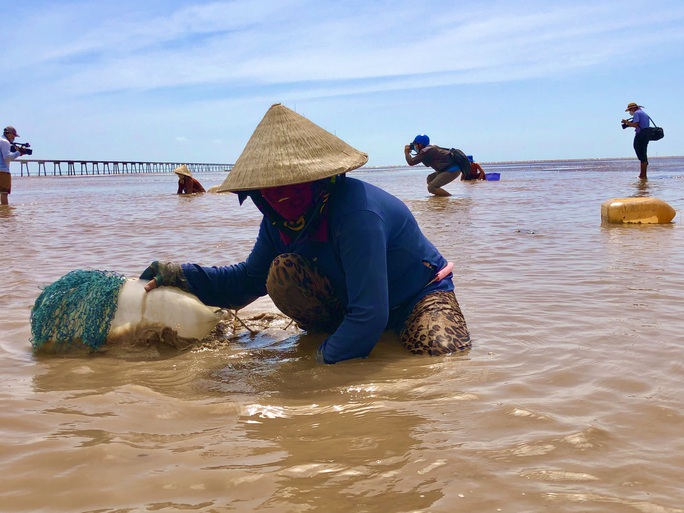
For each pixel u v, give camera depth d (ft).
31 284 17.65
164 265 12.15
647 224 28.27
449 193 53.31
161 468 6.72
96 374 10.45
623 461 6.58
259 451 7.10
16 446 7.33
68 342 11.62
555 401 8.40
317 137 10.84
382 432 7.54
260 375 10.21
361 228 10.69
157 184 120.57
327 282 11.84
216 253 23.62
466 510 5.68
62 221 37.42
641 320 12.42
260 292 13.03
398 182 97.30
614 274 17.20
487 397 8.65
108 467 6.75
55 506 5.96
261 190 10.80
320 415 8.23
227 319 13.61
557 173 113.70
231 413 8.41
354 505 5.83
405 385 9.31
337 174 10.36
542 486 6.09
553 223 30.14
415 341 11.18
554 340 11.37
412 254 11.83
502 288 16.06
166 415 8.36
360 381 9.60
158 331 11.69
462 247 23.24
